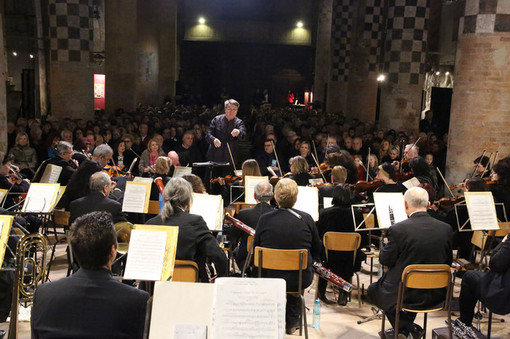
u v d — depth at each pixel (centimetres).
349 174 984
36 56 2966
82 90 1712
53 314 290
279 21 4738
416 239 502
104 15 2622
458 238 766
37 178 871
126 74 2419
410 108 1820
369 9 2520
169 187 494
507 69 1131
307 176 900
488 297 507
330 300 690
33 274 500
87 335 288
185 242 477
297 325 578
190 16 4706
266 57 4772
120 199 723
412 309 493
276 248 528
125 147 1234
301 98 4731
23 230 604
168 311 309
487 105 1149
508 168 767
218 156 1070
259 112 3047
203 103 4756
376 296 520
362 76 2598
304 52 4756
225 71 4784
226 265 489
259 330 295
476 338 490
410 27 1786
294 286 529
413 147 1056
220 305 299
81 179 708
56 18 1672
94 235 299
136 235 405
